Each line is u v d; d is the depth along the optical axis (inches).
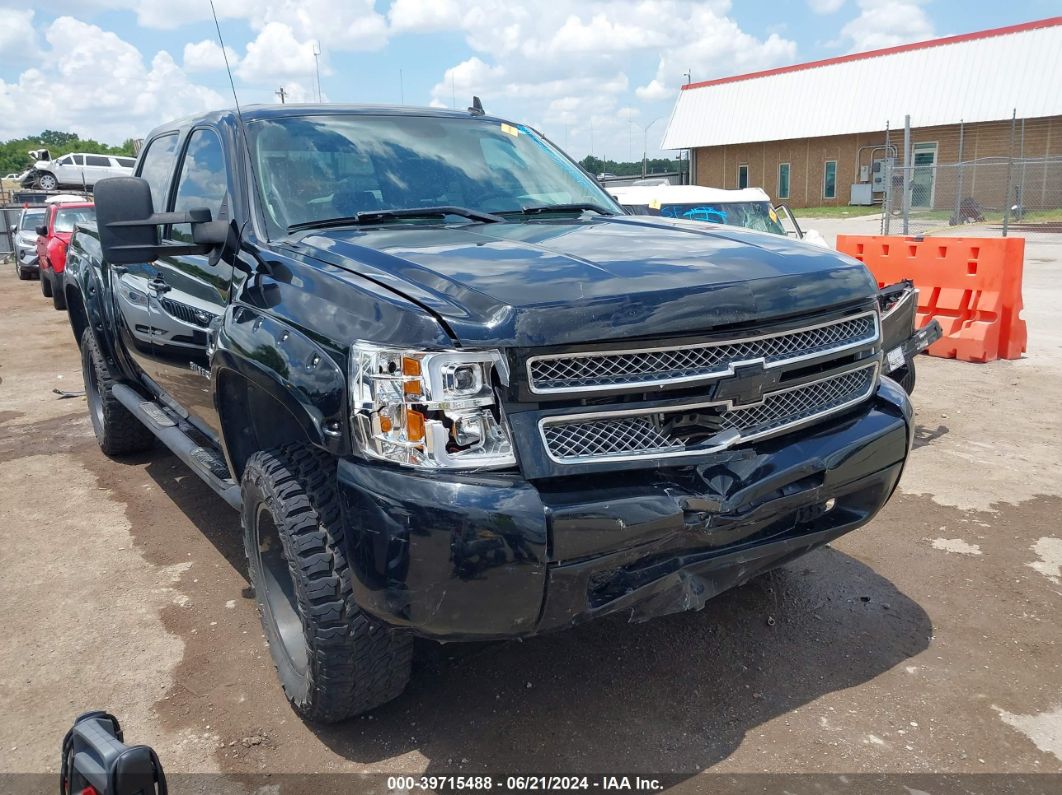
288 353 105.8
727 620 141.1
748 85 1743.4
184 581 163.2
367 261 109.3
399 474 92.6
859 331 121.0
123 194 122.9
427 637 95.7
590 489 94.5
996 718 115.0
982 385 281.9
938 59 1454.2
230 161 142.7
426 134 159.5
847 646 133.0
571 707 119.1
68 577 166.1
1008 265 310.5
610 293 96.5
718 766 106.9
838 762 107.1
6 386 347.3
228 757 111.6
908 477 203.6
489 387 91.9
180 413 172.6
